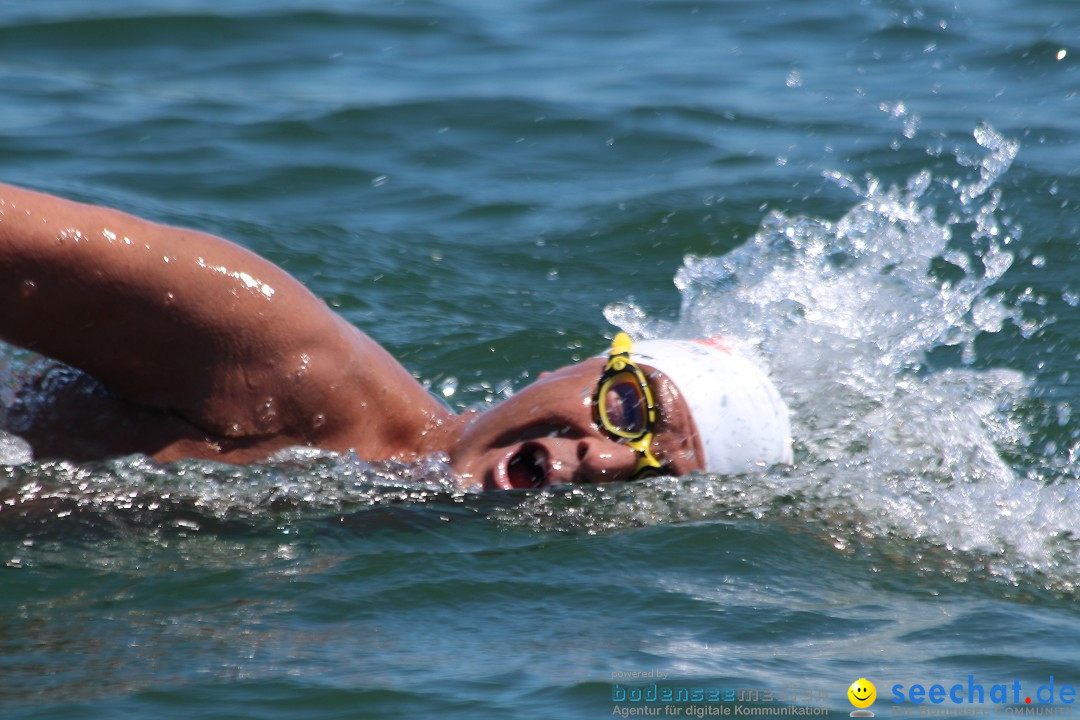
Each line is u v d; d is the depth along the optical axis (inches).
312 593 454.3
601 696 403.2
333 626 437.1
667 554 494.6
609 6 1657.2
